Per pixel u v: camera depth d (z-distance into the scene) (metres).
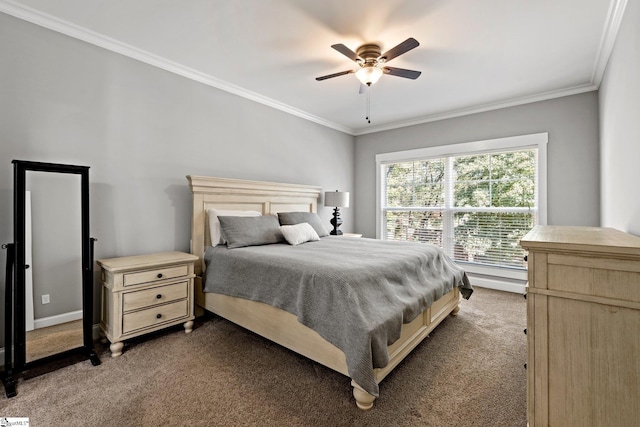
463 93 3.63
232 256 2.59
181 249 3.08
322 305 1.85
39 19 2.20
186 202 3.13
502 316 3.00
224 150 3.48
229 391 1.77
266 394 1.74
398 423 1.52
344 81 3.36
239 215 3.19
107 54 2.57
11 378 1.78
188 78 3.13
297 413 1.58
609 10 2.08
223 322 2.85
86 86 2.46
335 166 5.10
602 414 1.11
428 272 2.59
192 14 2.18
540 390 1.22
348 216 5.39
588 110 3.36
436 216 4.57
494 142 3.99
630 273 1.06
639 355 1.05
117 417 1.54
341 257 2.37
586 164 3.37
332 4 2.06
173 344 2.38
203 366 2.04
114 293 2.19
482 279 4.08
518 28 2.31
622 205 2.14
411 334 2.12
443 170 4.50
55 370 1.99
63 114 2.35
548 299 1.20
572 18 2.17
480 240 4.15
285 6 2.09
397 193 5.04
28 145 2.19
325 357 1.83
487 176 4.11
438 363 2.10
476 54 2.71
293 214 3.69
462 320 2.89
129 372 1.97
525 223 3.80
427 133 4.64
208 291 2.74
